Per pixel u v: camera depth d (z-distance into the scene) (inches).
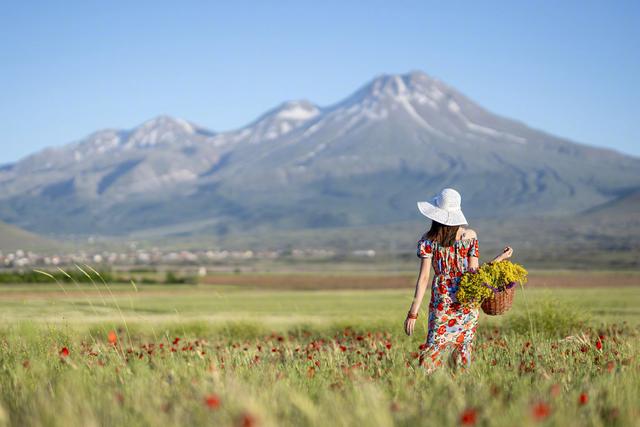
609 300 2266.2
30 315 1138.0
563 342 577.0
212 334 1111.0
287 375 420.8
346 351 586.9
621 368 407.2
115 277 4170.8
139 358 496.1
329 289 4392.2
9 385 375.9
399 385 370.6
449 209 437.1
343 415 294.2
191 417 294.5
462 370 418.0
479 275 420.2
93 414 297.1
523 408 292.5
